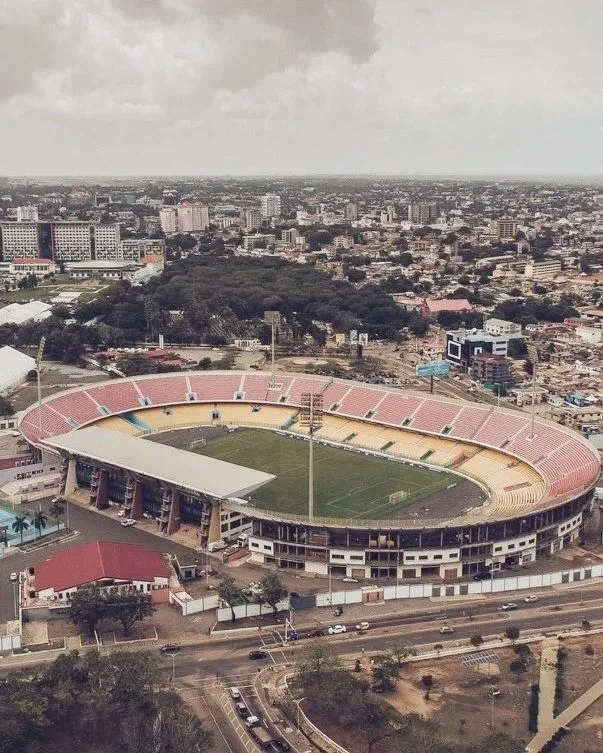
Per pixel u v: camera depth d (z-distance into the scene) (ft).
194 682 605.73
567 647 650.02
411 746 517.55
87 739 540.11
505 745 502.79
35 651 647.15
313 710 570.05
